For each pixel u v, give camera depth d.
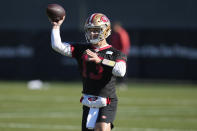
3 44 63.81
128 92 49.44
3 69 63.75
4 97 44.09
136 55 59.44
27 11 63.44
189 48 58.25
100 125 17.66
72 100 42.12
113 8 61.19
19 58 63.06
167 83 58.75
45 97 44.28
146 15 59.81
